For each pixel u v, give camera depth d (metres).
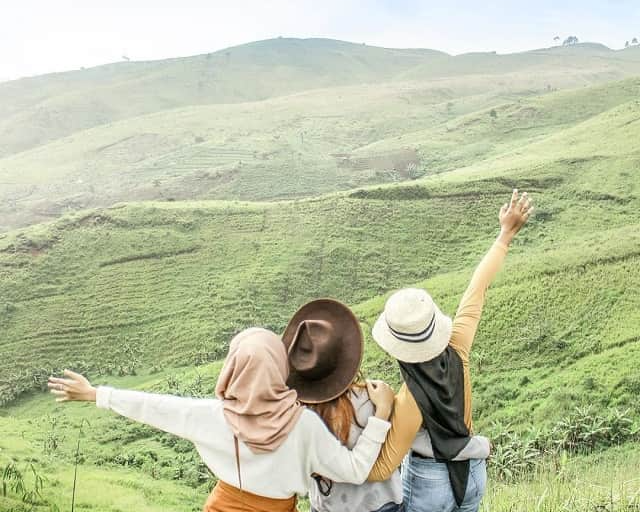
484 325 67.06
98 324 91.75
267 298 95.50
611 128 137.12
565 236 96.06
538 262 75.88
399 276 98.31
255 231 109.94
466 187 114.69
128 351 86.31
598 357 56.75
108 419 59.00
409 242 104.69
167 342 87.69
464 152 189.12
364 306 80.38
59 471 26.92
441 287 83.19
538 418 47.97
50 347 88.12
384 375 57.78
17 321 92.56
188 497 29.47
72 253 104.62
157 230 109.38
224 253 105.00
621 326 61.81
